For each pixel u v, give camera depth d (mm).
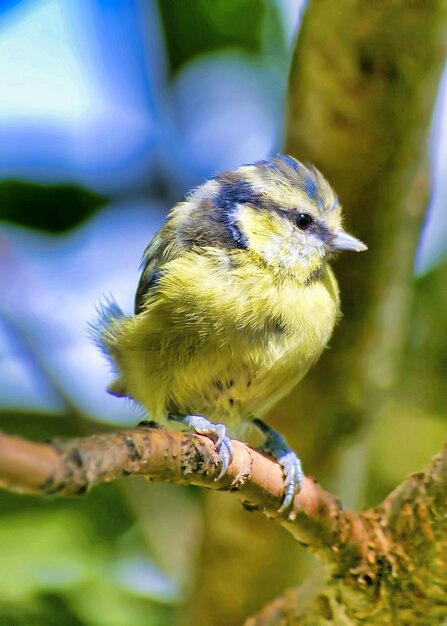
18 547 9844
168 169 11477
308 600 7672
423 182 9852
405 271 10195
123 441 5117
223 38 11445
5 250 10797
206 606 10273
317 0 9117
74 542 10047
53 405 10953
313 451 10453
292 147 9930
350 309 10133
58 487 4367
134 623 9586
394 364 10508
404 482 7215
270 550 9898
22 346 10852
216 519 10047
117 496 10711
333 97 9367
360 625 7383
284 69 11680
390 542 7055
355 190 9758
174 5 11102
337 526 6922
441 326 11805
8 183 10562
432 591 6930
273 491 6719
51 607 9336
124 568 10180
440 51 9156
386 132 9406
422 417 11836
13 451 4141
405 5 8758
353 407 10328
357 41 8992
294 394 10258
